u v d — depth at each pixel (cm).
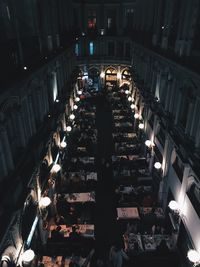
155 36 2292
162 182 1900
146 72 2717
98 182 2277
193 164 1285
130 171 2244
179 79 1603
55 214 1856
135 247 1498
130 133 2986
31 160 1403
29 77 1302
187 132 1420
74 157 2488
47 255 1520
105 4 4294
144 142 2617
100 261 1488
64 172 2248
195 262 1181
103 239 1730
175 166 1647
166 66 1878
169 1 1872
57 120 2108
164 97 2002
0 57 1080
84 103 3891
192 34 1452
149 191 2023
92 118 3412
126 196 1947
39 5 1769
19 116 1243
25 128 1349
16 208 1033
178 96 1627
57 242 1566
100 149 2859
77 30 4166
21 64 1302
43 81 1709
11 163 1130
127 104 3875
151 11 2666
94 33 4525
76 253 1510
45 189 1597
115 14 4391
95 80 4856
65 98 2528
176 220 1527
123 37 4350
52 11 2083
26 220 1278
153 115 2375
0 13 1132
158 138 2091
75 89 3569
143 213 1805
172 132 1664
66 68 2808
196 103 1301
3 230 932
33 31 1612
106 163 2498
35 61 1546
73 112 3109
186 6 1492
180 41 1577
